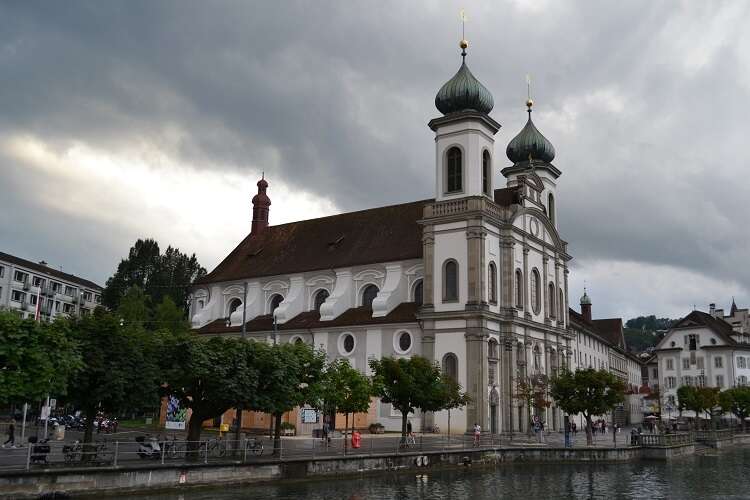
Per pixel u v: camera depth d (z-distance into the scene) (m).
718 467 61.62
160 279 138.50
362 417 74.88
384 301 79.50
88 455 40.00
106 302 137.88
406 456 50.56
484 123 79.81
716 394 113.81
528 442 69.00
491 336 73.94
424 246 77.38
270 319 91.38
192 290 104.19
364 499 37.84
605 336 158.75
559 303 91.19
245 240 108.50
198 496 36.50
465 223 75.19
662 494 44.03
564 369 75.50
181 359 44.25
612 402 68.75
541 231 87.62
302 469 44.12
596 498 41.50
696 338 140.75
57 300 135.50
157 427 78.94
